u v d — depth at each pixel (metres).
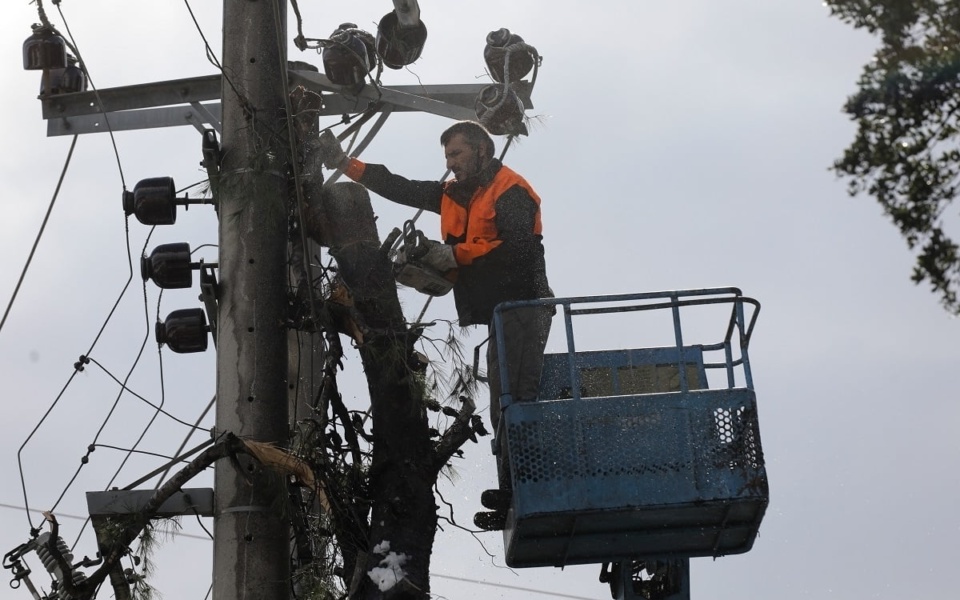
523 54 17.83
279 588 14.73
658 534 14.30
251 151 15.77
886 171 11.27
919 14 11.22
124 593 14.76
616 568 15.38
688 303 14.36
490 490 14.73
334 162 16.25
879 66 11.28
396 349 14.85
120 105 18.97
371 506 14.89
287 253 15.79
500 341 14.18
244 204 15.58
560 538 14.23
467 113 18.08
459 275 15.29
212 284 15.54
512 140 17.62
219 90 18.88
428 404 15.12
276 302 15.52
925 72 11.16
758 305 14.40
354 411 15.25
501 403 14.16
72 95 18.92
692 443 14.01
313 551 15.47
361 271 15.29
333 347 15.23
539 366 14.60
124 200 15.98
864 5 11.30
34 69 18.89
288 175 16.03
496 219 15.16
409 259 15.05
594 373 15.68
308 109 16.22
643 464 13.93
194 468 14.63
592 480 13.87
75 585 14.71
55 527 15.02
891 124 11.27
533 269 15.12
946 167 11.22
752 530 14.26
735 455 13.97
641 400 14.07
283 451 14.81
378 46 18.05
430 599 14.55
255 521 14.81
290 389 16.73
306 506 15.80
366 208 15.74
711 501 13.84
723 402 14.11
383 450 14.88
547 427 13.98
